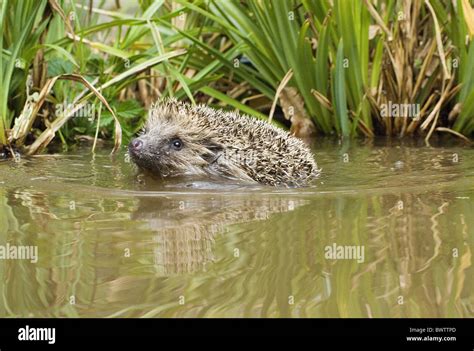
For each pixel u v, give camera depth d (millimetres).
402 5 10180
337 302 4270
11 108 9664
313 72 10352
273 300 4301
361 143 10047
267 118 10727
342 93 10250
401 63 10297
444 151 9242
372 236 5500
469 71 9984
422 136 10555
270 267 4832
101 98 8719
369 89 10297
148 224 5895
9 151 9016
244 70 10992
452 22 10086
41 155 9047
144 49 11133
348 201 6684
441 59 9602
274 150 7930
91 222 5949
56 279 4645
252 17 10789
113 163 8633
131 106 10234
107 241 5410
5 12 8969
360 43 10047
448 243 5297
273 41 10273
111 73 10219
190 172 8070
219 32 11016
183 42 11117
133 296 4379
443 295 4355
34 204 6586
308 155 8281
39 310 4211
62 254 5109
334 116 10562
